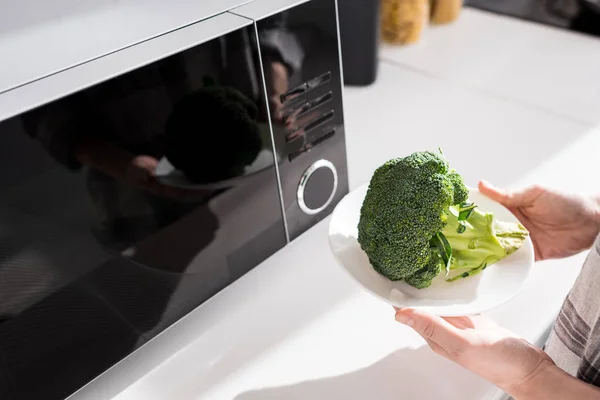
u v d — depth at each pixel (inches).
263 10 23.0
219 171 23.6
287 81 24.6
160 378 23.7
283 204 27.2
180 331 25.6
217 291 26.1
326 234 30.0
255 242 26.8
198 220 23.7
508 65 44.9
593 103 39.4
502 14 52.9
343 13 39.7
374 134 37.7
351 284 27.1
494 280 22.3
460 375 22.7
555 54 45.8
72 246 20.0
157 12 23.5
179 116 21.3
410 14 46.7
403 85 43.5
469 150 35.4
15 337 19.7
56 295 20.2
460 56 46.9
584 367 19.9
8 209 18.0
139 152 20.6
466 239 22.2
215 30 21.5
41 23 22.7
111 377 23.9
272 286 27.3
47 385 21.3
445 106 40.3
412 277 21.7
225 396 22.6
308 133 26.7
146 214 21.8
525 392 19.8
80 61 19.8
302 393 22.5
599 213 26.0
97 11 23.6
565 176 32.5
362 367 23.3
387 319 25.3
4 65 19.7
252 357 24.1
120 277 22.0
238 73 22.5
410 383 22.5
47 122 17.8
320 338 24.6
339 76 26.9
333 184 29.3
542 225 27.1
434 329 19.5
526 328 24.2
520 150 35.1
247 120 23.7
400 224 20.5
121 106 19.5
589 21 49.6
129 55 20.1
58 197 19.0
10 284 18.9
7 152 17.3
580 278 20.3
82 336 21.6
